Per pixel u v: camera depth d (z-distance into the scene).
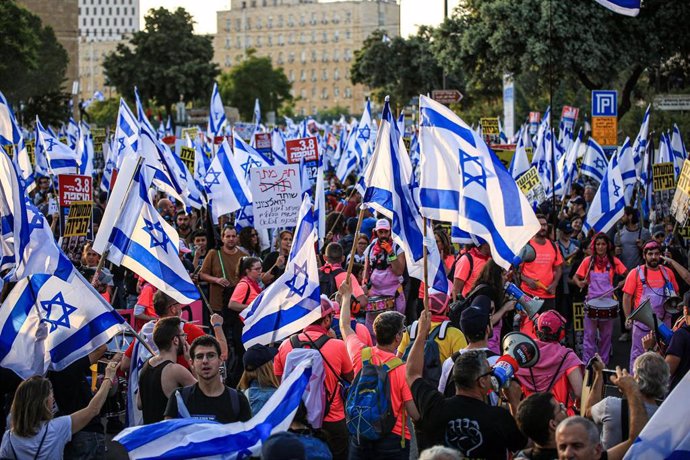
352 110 198.25
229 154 16.73
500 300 9.68
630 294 12.38
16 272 9.05
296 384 6.64
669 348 8.59
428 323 7.07
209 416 7.23
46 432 7.21
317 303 8.90
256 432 6.40
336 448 8.21
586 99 50.16
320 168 14.05
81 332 8.12
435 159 8.26
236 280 13.23
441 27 40.16
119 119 18.20
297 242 9.05
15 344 8.09
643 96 48.81
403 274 13.09
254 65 140.00
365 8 196.88
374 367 7.37
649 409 6.79
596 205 16.17
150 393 7.96
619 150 20.98
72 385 8.41
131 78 83.88
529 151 26.89
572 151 21.80
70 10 127.00
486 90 56.50
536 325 8.80
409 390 7.31
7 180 9.69
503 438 6.36
